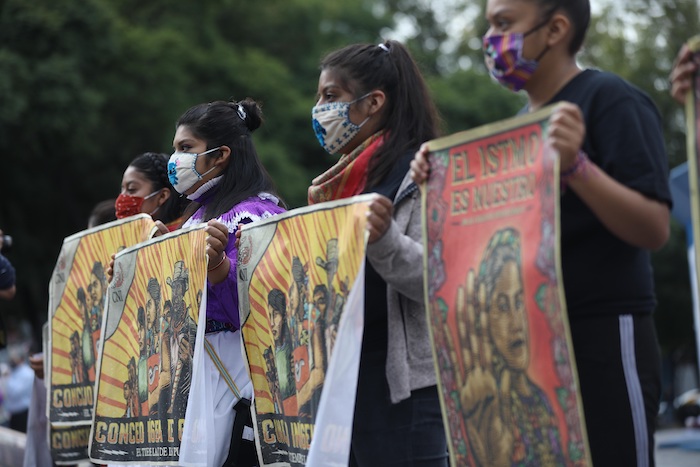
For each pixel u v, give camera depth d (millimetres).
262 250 4305
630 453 3191
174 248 4742
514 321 3146
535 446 3119
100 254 5656
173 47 22250
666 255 29859
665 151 3273
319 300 3924
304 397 4016
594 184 3020
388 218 3652
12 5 20062
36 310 23047
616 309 3244
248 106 5234
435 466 3885
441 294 3402
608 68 24641
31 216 23109
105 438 5176
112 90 21266
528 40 3283
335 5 28484
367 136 4199
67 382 5863
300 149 23219
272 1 25547
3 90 19094
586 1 3342
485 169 3293
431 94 4324
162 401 4766
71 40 20328
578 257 3287
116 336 5184
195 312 4562
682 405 29969
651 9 23469
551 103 3379
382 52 4242
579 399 2945
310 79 25156
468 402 3330
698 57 3121
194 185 5016
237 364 4762
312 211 3988
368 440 3980
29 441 6664
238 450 4688
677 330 32375
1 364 24016
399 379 3838
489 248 3242
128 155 22500
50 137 20234
